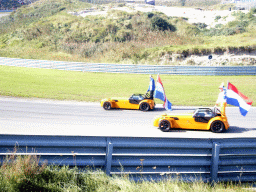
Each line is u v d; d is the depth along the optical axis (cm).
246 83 2489
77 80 2559
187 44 4150
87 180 498
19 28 5288
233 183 566
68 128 1074
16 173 466
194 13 6094
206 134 1009
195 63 3416
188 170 556
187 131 1058
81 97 1897
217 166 546
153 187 500
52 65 3133
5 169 483
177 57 3516
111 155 520
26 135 501
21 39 4753
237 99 1034
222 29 4812
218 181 555
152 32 4619
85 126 1122
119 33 4509
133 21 5009
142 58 3653
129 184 499
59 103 1689
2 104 1562
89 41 4450
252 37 4184
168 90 2197
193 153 548
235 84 2441
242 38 4175
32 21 5725
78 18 5531
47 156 518
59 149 516
